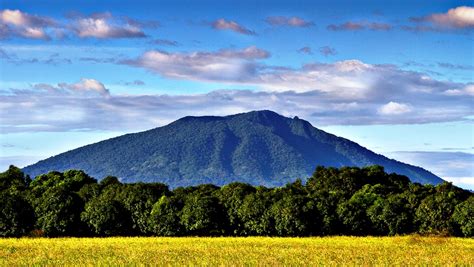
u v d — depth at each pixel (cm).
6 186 11938
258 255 6234
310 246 7312
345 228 9625
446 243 7700
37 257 5981
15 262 5662
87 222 9388
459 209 9331
